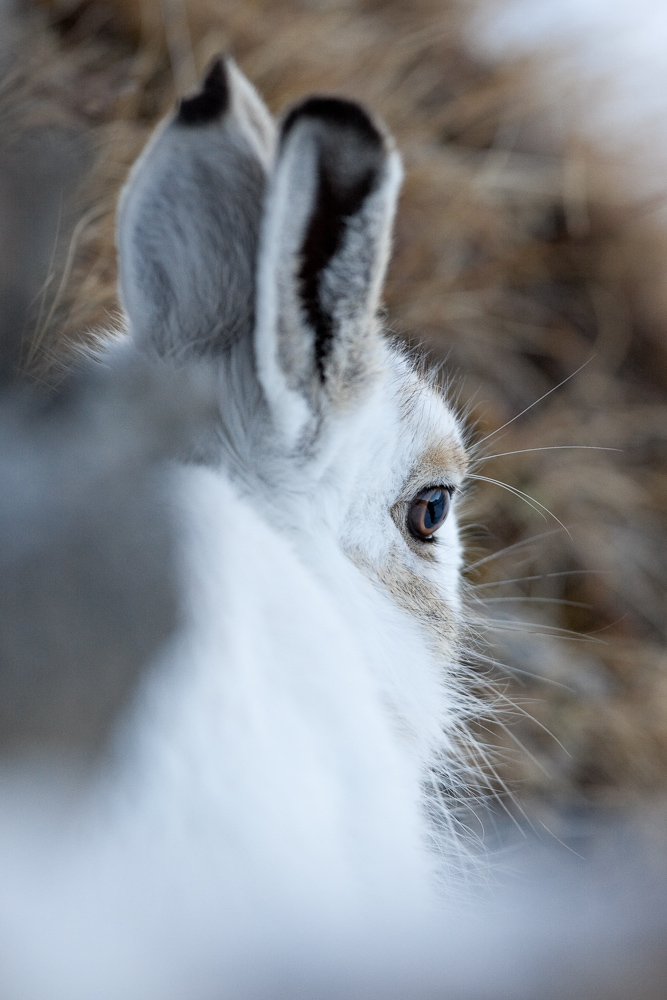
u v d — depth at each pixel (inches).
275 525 109.0
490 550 162.1
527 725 146.3
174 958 104.7
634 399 193.2
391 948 104.5
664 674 160.2
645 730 151.0
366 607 110.4
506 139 201.0
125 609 105.3
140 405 106.9
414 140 184.4
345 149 108.5
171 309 109.1
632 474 182.9
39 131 111.7
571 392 186.9
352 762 107.9
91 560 105.2
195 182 109.0
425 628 111.9
